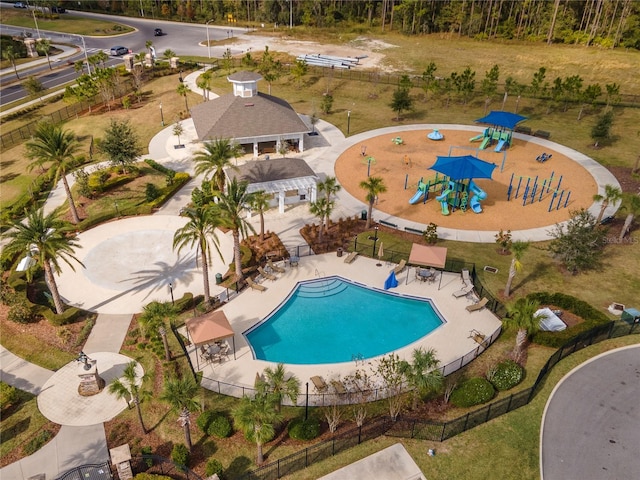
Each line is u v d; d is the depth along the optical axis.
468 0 135.00
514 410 30.58
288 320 39.12
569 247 41.81
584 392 31.88
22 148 72.00
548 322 37.22
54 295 37.56
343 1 153.00
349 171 63.38
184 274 44.22
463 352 35.41
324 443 28.34
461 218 53.19
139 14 164.75
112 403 31.38
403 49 118.62
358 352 35.97
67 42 131.75
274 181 52.97
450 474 26.77
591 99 79.00
